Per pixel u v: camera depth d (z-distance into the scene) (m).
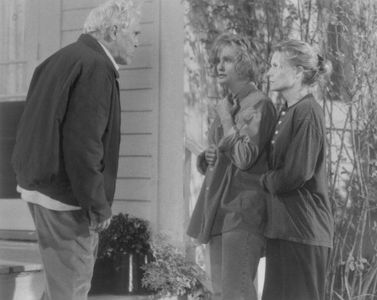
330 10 4.99
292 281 3.91
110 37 3.40
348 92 5.05
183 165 4.43
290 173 3.82
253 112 3.95
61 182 3.11
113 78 3.21
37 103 3.19
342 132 5.04
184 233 4.41
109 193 3.21
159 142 4.55
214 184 4.02
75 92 3.07
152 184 4.55
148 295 4.21
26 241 4.62
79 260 3.19
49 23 4.87
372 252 5.14
